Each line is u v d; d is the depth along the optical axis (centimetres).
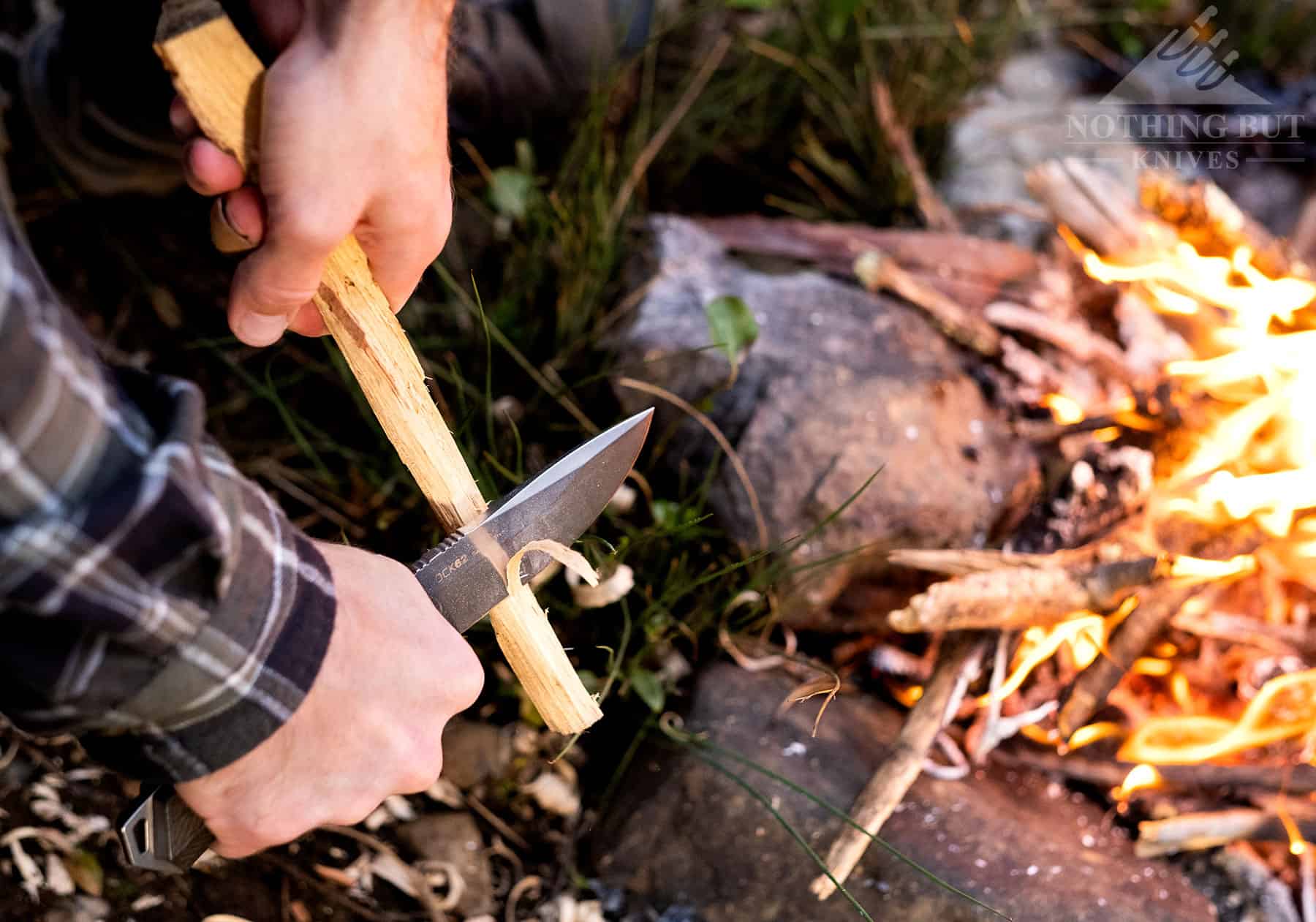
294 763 81
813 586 153
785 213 229
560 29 193
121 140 173
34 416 62
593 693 143
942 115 237
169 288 184
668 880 136
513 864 141
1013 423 166
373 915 131
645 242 188
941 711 138
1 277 60
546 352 181
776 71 237
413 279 97
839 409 160
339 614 82
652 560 153
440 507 98
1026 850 133
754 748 141
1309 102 277
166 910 122
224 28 83
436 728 87
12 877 119
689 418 162
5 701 71
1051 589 138
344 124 83
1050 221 206
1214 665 153
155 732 75
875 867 130
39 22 185
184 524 68
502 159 203
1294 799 139
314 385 179
